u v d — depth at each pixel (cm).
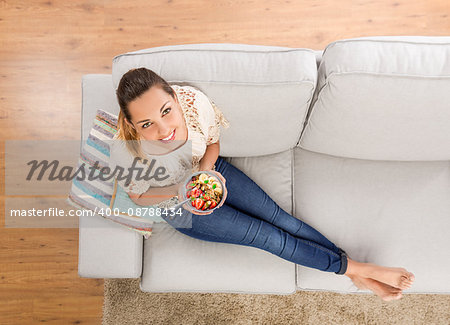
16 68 181
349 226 127
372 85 100
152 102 83
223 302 158
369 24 176
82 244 116
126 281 162
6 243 170
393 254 124
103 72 181
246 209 124
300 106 108
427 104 103
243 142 120
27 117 179
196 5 180
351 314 154
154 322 159
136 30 181
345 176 131
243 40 179
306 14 178
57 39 182
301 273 128
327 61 103
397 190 128
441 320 151
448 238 124
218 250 125
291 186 133
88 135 122
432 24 174
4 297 166
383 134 114
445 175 129
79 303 164
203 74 103
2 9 182
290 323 155
